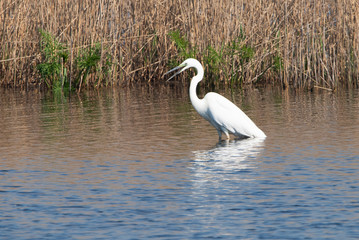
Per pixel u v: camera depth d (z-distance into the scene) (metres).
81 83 24.73
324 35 23.80
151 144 12.92
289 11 24.84
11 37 25.45
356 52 23.56
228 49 25.44
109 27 25.84
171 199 8.71
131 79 26.42
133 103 19.97
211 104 13.72
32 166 10.98
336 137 13.20
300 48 23.92
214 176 9.98
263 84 25.56
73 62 24.84
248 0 25.98
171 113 17.50
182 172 10.30
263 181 9.59
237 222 7.66
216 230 7.39
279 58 24.84
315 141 12.82
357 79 23.42
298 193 8.87
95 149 12.45
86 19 24.97
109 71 25.39
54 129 15.02
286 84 23.83
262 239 7.05
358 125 14.66
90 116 17.19
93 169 10.66
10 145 13.05
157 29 26.94
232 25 25.66
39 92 23.72
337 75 23.23
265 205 8.32
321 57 24.39
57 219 7.93
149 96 21.91
